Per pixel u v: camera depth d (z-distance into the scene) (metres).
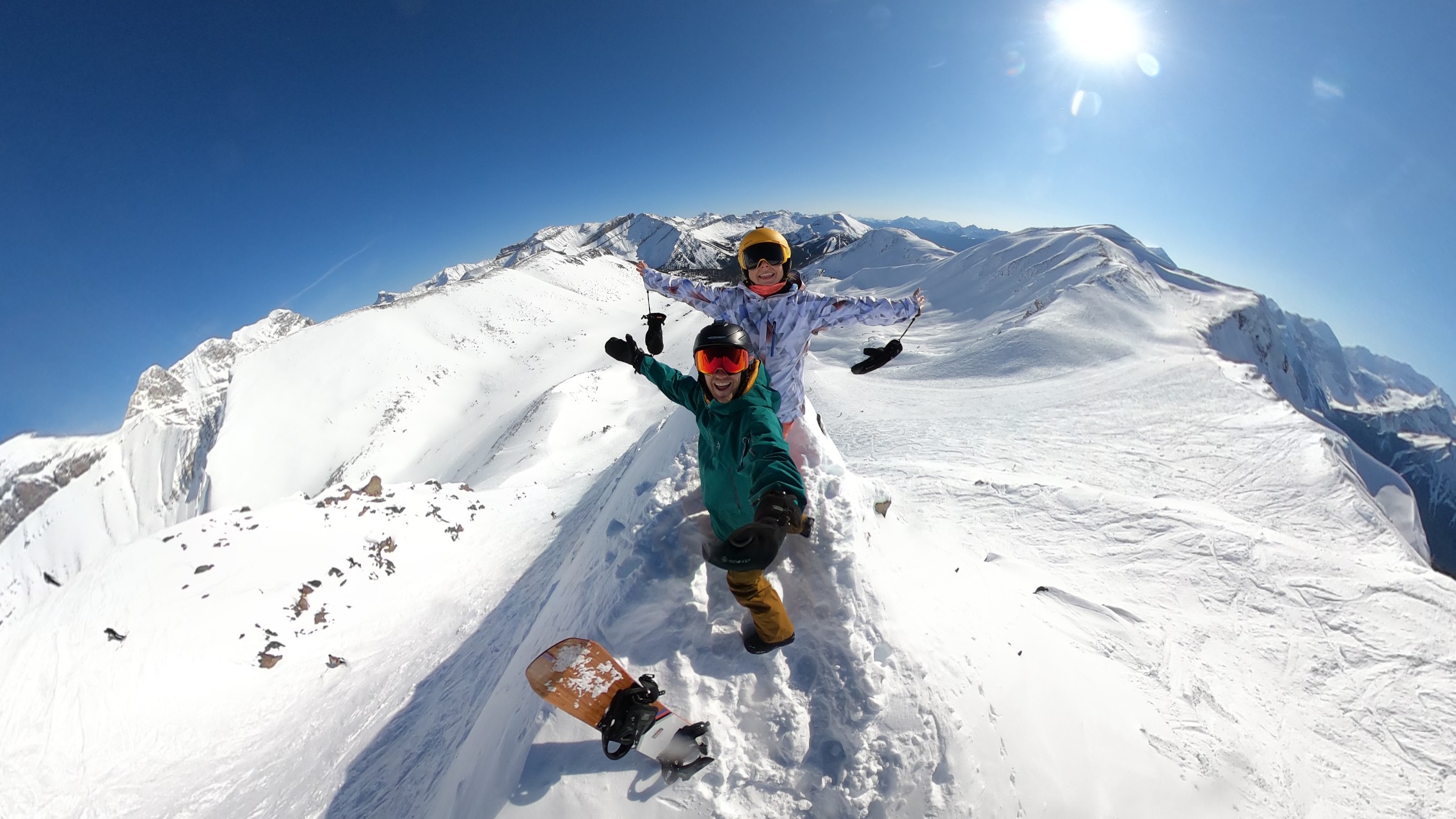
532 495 20.56
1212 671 6.70
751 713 3.12
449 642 9.85
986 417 37.75
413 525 15.94
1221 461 29.03
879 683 3.29
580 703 2.96
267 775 7.76
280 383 146.00
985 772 3.13
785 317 4.12
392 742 7.11
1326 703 6.95
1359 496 24.61
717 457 3.02
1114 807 3.53
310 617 11.76
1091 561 10.37
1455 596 9.21
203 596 11.30
